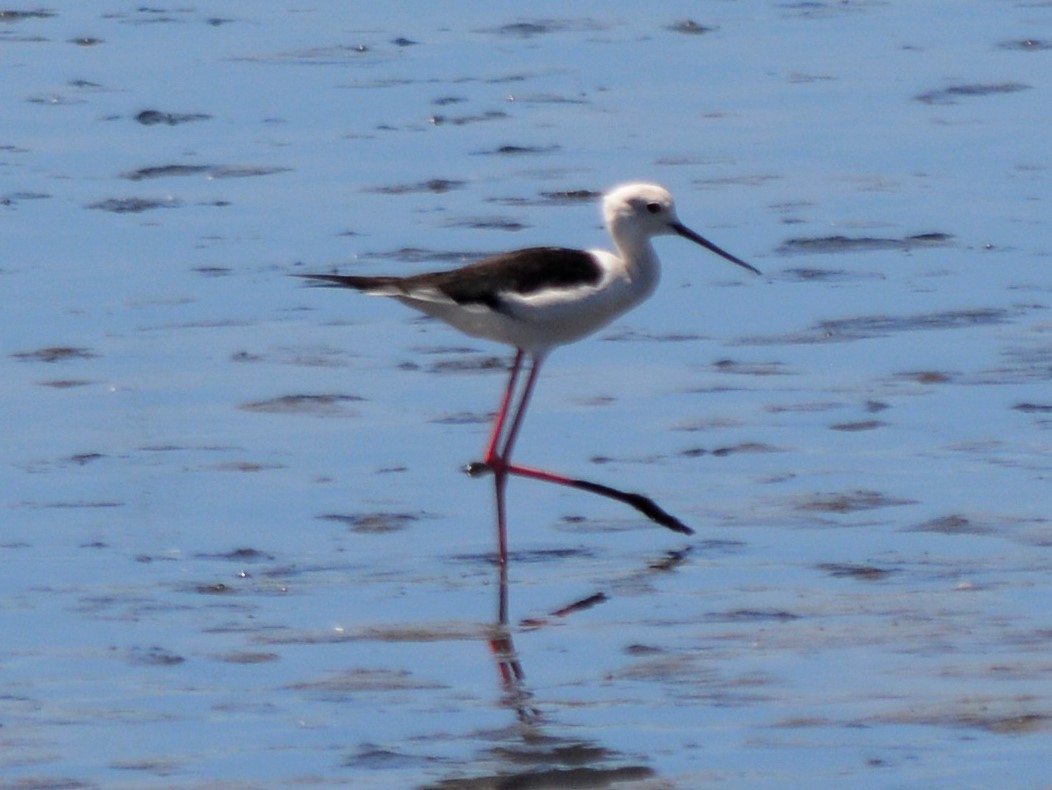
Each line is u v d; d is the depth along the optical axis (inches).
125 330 620.7
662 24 1105.4
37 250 709.3
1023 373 569.6
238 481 496.7
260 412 548.7
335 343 610.5
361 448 522.3
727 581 434.9
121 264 692.7
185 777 338.0
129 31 1103.6
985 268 678.5
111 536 460.8
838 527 463.2
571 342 504.4
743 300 649.6
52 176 815.7
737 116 906.1
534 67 1010.7
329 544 459.5
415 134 885.2
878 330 615.5
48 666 388.8
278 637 405.4
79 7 1171.9
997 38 1054.4
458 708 368.5
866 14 1127.6
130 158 844.0
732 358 593.6
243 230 736.3
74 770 340.8
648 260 501.7
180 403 554.6
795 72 987.9
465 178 811.4
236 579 438.0
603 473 505.7
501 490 474.9
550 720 362.0
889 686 373.4
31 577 436.8
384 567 446.9
